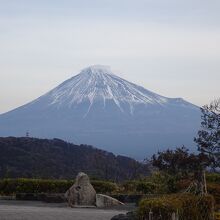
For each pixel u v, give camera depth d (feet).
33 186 101.14
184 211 50.31
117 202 86.79
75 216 67.05
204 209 52.03
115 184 102.78
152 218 48.03
